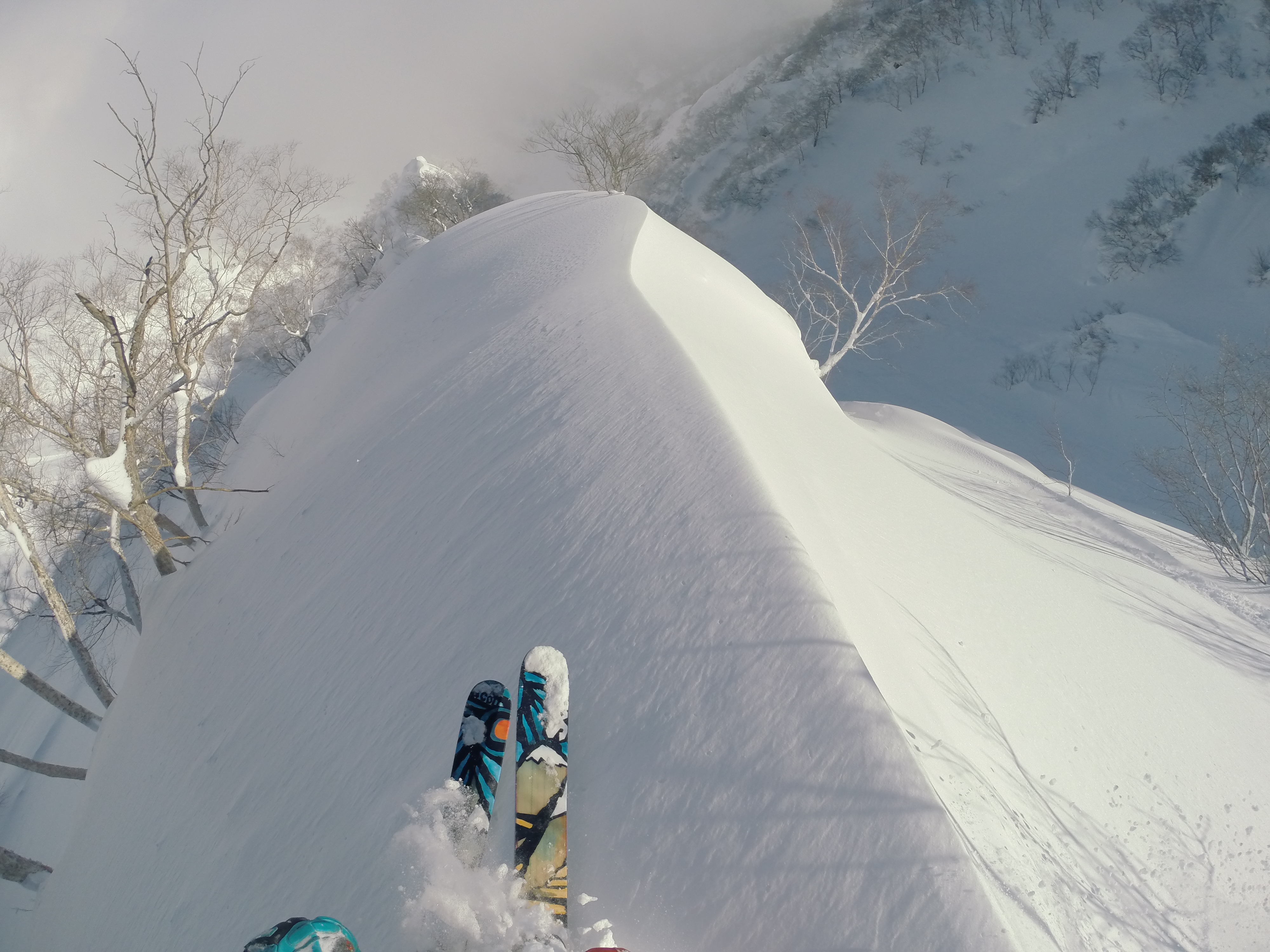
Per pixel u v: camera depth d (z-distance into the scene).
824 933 3.51
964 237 49.38
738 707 4.39
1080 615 9.34
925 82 62.34
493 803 4.41
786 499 6.33
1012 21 62.88
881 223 50.75
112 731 9.52
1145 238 43.34
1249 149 44.75
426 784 4.65
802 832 3.83
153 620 11.09
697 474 6.13
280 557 9.09
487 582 6.02
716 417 6.86
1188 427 21.64
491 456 7.59
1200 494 19.55
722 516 5.62
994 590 8.55
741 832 3.90
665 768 4.25
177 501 20.20
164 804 7.14
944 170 54.72
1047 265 45.56
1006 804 4.82
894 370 40.41
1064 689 7.35
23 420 12.41
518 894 3.84
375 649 6.30
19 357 11.97
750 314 17.17
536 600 5.56
